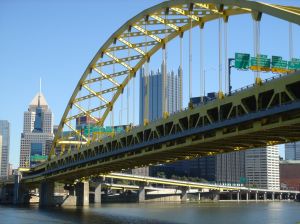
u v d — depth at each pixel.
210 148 76.12
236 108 60.03
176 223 99.38
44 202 186.00
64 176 161.25
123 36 106.38
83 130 148.50
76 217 116.69
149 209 166.62
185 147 75.19
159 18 93.94
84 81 132.50
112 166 115.75
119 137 95.94
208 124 65.44
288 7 56.41
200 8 80.12
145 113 101.31
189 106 70.69
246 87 58.75
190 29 84.06
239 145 72.19
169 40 98.44
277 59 72.88
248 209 183.00
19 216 120.75
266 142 68.94
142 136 87.19
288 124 53.03
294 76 50.91
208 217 124.44
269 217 130.00
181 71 87.38
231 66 71.75
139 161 100.50
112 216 121.12
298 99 50.47
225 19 73.00
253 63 71.88
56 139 158.62
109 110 136.75
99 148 108.19
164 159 94.88
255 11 59.84
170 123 76.94
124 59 115.06
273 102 56.16
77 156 126.12
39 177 183.88
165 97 90.69
